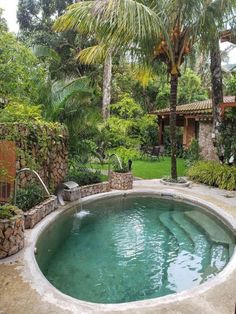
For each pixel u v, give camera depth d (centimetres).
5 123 610
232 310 307
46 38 2002
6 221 410
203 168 1062
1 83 775
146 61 924
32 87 846
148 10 769
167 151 1836
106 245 542
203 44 901
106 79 1594
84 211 751
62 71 2023
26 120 680
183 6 819
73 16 775
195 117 1447
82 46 1964
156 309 307
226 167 1012
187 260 484
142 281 414
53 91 867
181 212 756
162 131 1862
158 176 1158
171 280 418
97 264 465
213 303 320
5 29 924
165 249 527
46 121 787
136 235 595
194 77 2270
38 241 498
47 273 430
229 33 1023
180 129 1916
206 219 704
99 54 983
